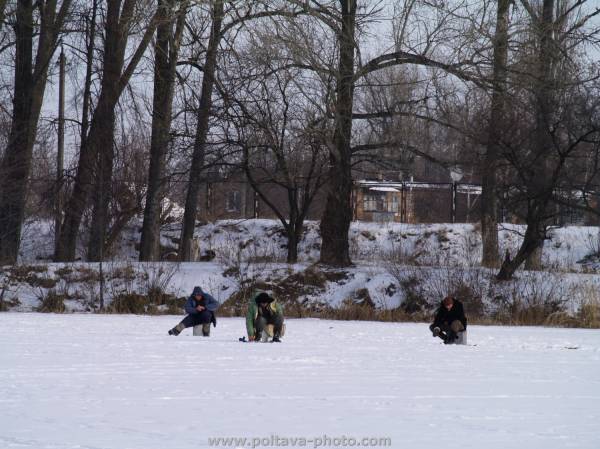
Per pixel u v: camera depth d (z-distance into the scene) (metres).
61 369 41.53
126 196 129.75
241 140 103.69
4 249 111.06
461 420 29.25
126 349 51.34
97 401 32.31
